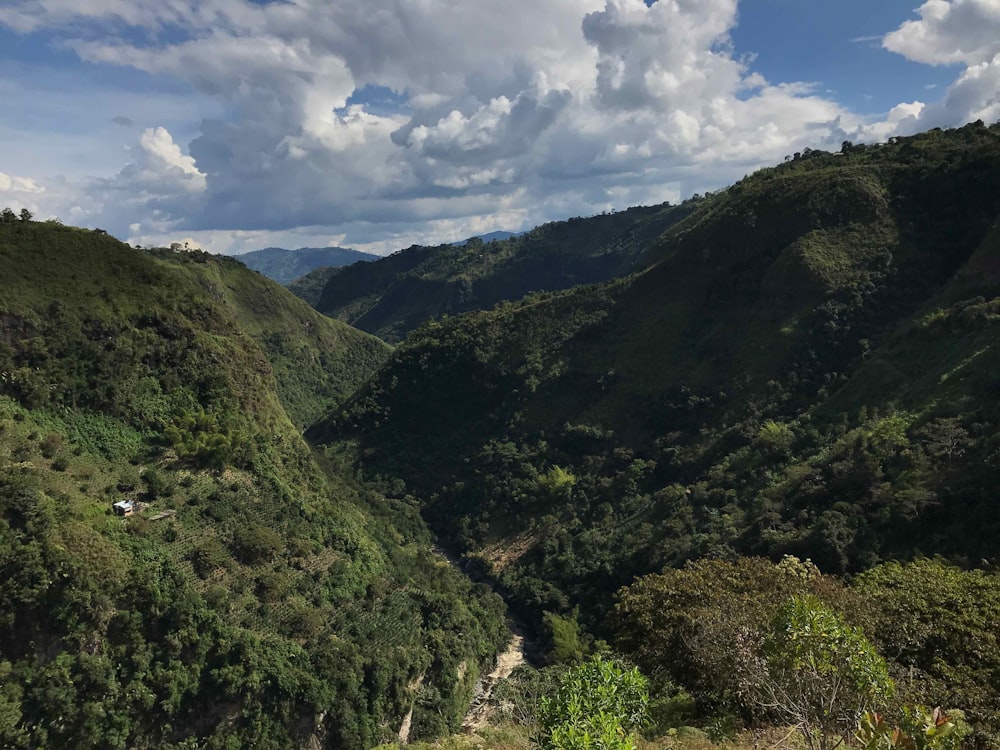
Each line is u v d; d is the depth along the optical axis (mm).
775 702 10383
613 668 11227
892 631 16344
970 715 13156
